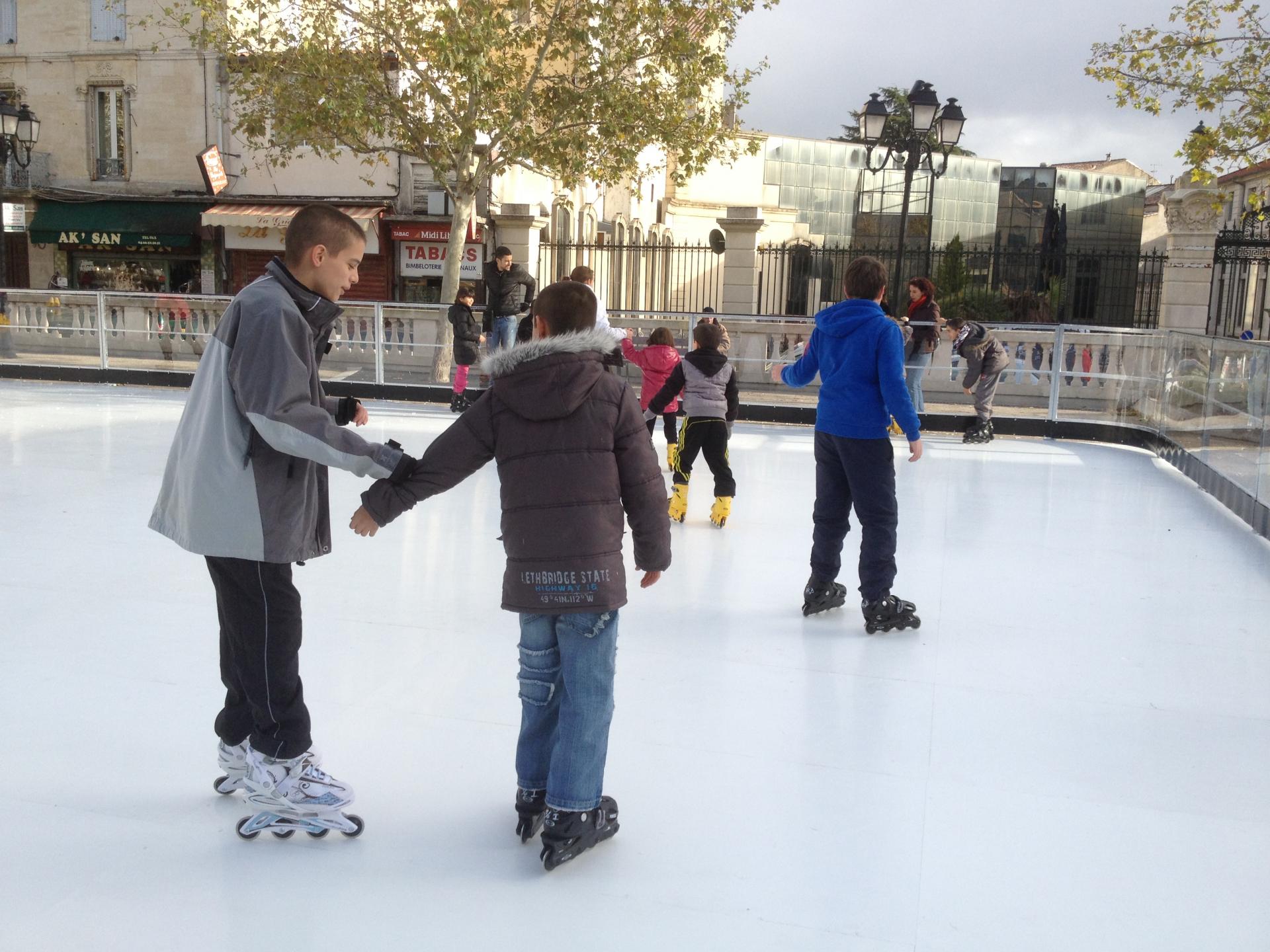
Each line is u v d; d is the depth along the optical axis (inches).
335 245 109.6
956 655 183.2
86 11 901.8
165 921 101.7
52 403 512.7
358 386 581.0
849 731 150.2
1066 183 1552.7
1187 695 166.6
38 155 927.7
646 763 138.4
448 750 140.7
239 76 874.8
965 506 316.5
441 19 607.5
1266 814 128.6
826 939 101.3
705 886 110.0
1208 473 348.2
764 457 413.1
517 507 109.8
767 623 199.0
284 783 113.9
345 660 173.5
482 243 845.8
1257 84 652.7
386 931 101.0
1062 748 146.2
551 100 639.8
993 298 928.9
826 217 1542.8
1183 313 770.2
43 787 127.7
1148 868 115.6
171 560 233.5
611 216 1189.1
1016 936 102.6
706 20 620.4
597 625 111.0
